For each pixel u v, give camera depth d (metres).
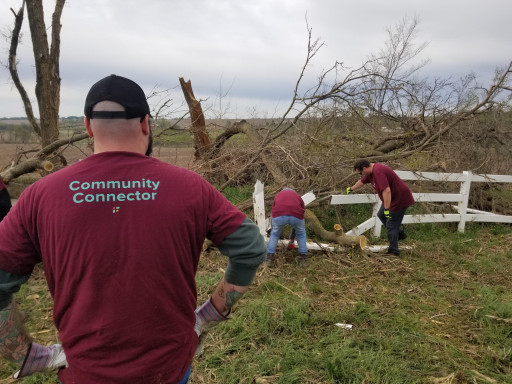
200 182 1.30
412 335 3.48
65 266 1.15
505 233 7.25
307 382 2.82
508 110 8.98
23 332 1.30
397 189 5.42
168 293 1.20
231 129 8.63
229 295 1.44
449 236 6.82
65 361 1.33
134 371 1.17
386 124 9.27
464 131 8.65
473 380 2.90
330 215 7.19
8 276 1.17
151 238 1.15
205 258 5.20
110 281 1.14
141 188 1.19
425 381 2.87
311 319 3.65
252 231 1.33
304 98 6.91
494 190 8.91
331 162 6.79
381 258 5.48
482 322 3.75
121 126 1.26
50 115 7.49
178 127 7.51
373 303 4.16
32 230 1.18
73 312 1.17
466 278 5.00
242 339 3.30
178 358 1.26
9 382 2.82
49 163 5.88
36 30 7.12
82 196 1.16
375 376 2.86
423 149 8.16
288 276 4.79
